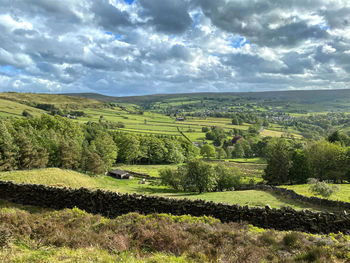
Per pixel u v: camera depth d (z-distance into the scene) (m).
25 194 20.64
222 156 155.12
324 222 13.66
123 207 17.42
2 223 10.11
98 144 90.06
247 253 8.45
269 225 14.41
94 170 66.56
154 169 101.81
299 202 28.91
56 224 11.07
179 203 16.33
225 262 7.76
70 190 19.36
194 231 10.68
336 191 33.59
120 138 119.25
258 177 84.94
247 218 14.88
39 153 63.03
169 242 9.30
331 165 67.56
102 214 17.70
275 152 67.94
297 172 65.94
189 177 57.34
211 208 15.66
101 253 8.29
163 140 142.75
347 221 13.30
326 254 8.53
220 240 9.68
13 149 57.94
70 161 70.12
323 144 69.81
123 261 7.53
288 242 9.98
